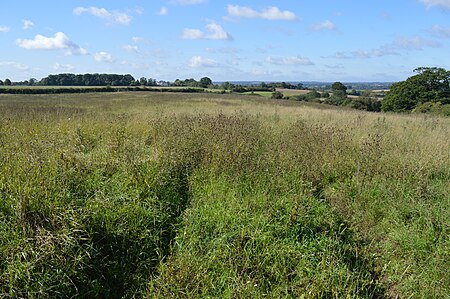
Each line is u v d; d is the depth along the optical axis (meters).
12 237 3.34
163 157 6.00
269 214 4.35
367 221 4.89
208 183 5.60
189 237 4.15
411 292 3.50
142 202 4.53
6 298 2.83
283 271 3.53
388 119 13.98
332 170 6.45
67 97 34.38
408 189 5.68
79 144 7.21
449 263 3.73
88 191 4.58
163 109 20.95
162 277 3.47
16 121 9.78
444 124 12.84
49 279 3.04
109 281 3.52
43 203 3.79
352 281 3.46
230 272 3.48
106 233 3.87
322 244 4.02
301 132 8.41
